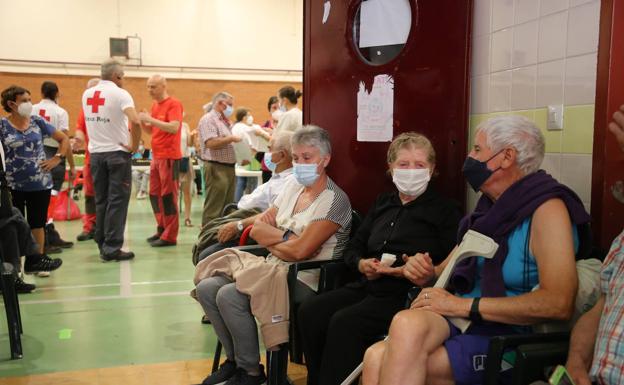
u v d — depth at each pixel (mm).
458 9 2480
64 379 2623
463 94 2500
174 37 12086
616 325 1326
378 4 2781
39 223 4496
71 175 6906
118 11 11742
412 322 1525
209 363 2836
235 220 3125
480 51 2455
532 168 1695
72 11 11516
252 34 12469
